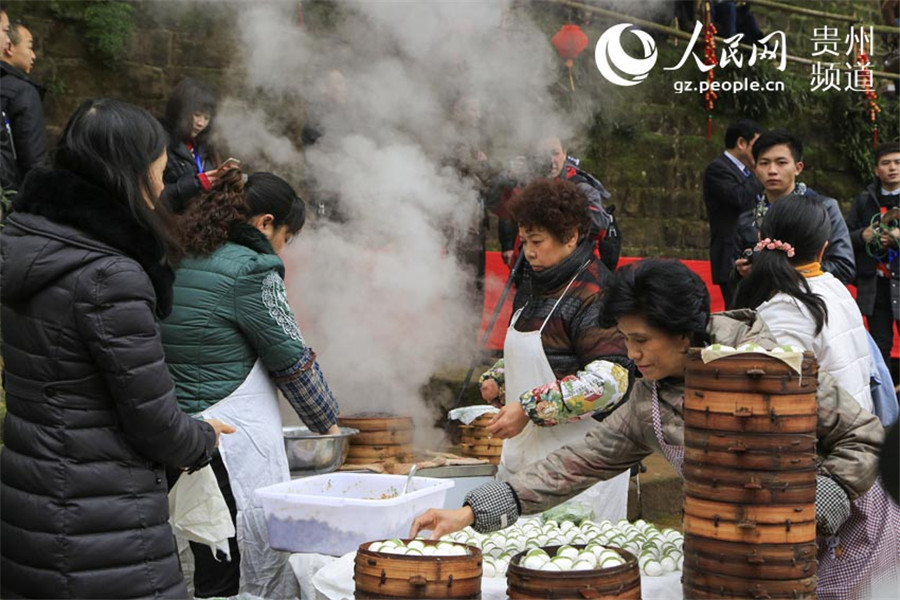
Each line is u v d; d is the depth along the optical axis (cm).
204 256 276
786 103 858
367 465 354
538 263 305
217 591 281
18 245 204
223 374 275
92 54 622
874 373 321
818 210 288
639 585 200
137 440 207
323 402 287
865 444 208
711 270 567
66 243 202
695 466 197
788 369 189
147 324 204
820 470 210
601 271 305
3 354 213
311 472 329
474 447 390
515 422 291
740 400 190
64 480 204
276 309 277
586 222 308
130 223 206
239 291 273
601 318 216
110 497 207
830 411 210
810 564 193
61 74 616
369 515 232
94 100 212
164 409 206
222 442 273
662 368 215
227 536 265
